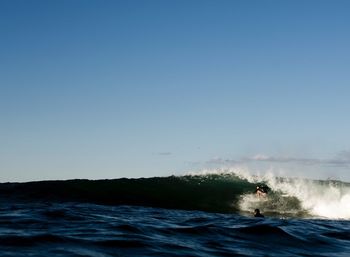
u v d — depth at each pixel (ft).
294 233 38.81
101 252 27.27
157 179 101.09
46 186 96.43
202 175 102.17
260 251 30.45
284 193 90.27
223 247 31.24
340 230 44.06
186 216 60.75
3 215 50.14
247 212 80.07
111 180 100.63
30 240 30.45
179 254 27.84
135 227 39.45
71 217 48.83
